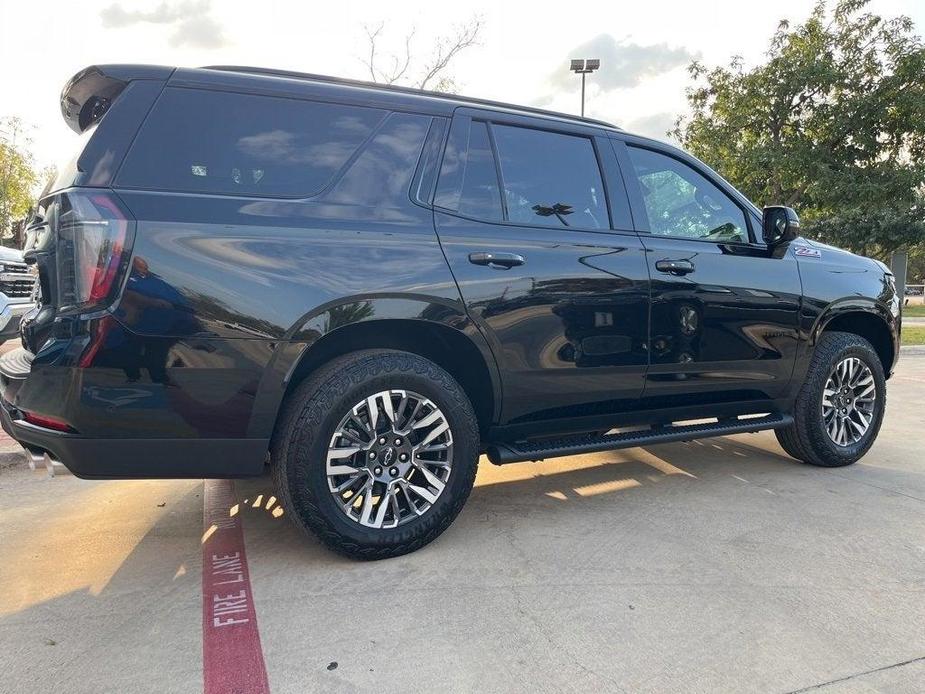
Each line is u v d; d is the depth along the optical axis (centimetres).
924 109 1681
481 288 271
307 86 261
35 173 3072
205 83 243
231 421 233
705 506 331
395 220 262
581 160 318
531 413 298
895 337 421
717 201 362
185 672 191
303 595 237
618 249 311
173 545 282
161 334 220
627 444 318
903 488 362
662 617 223
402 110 277
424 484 272
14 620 221
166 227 222
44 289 230
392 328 264
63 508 327
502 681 187
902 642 209
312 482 244
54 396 217
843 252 410
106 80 238
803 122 1864
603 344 304
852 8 1770
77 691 182
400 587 243
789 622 221
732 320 343
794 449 398
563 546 281
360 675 189
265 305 232
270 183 246
